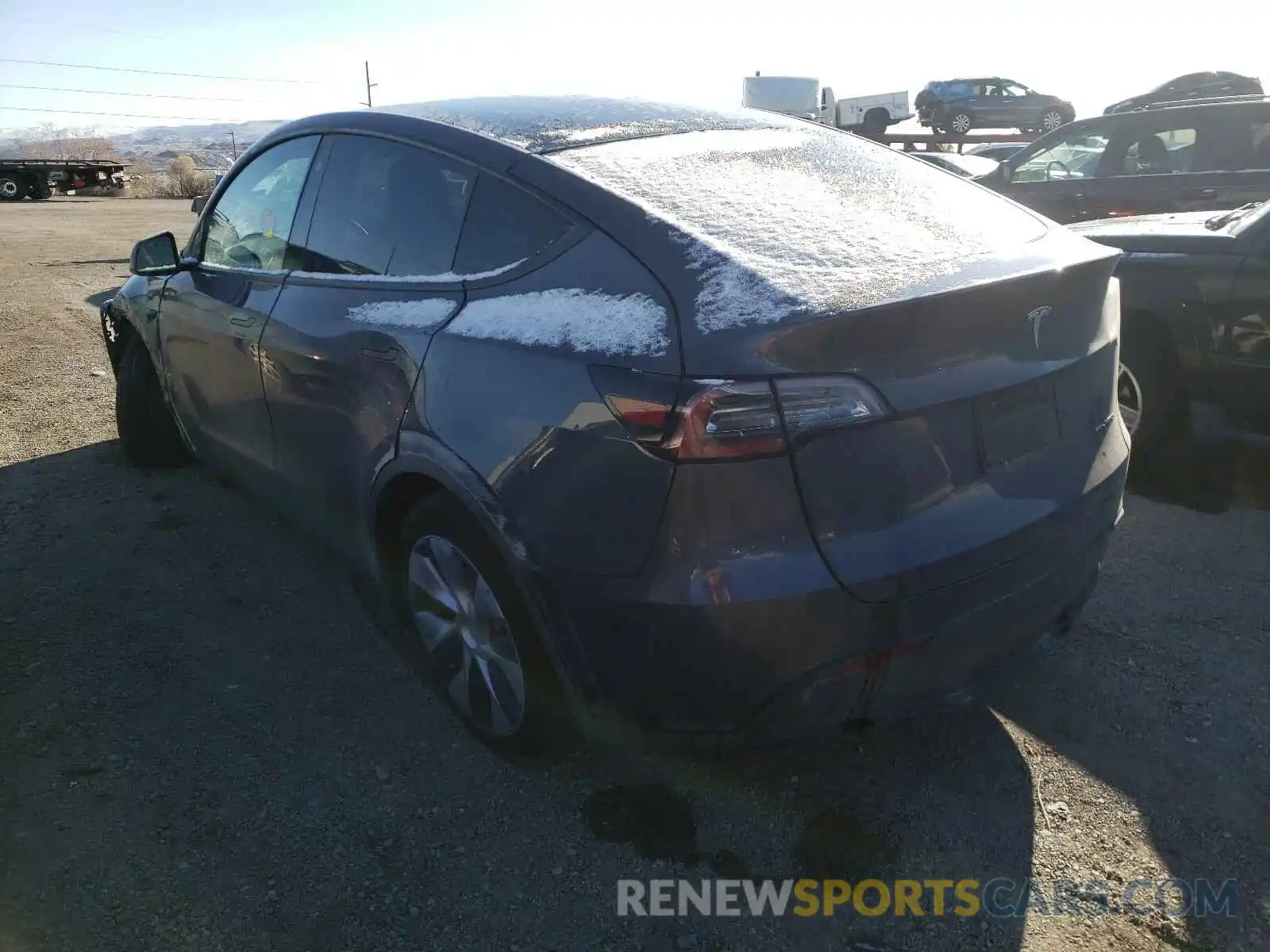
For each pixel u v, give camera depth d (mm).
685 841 2396
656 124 2895
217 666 3127
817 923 2160
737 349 1915
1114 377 2676
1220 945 2092
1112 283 2695
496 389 2287
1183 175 7461
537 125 2777
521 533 2213
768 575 1925
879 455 2006
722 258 2107
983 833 2410
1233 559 3793
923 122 24844
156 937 2102
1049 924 2150
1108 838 2391
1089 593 2578
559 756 2617
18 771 2615
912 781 2594
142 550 3957
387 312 2715
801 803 2520
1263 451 4957
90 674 3072
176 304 3938
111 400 6160
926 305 2008
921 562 2029
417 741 2768
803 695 2031
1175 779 2584
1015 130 24047
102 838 2379
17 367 7047
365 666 3133
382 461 2662
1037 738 2758
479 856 2346
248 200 3660
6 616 3432
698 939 2121
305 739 2768
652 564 1987
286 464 3307
